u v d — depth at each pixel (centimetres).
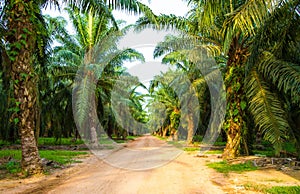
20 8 838
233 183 687
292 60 952
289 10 799
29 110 838
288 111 1059
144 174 827
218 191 605
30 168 805
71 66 1916
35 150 830
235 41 1177
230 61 1224
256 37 907
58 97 2155
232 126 1205
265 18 781
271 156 1205
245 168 918
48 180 735
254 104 927
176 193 588
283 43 891
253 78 966
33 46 884
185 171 882
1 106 1922
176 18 1180
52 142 2545
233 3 904
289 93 999
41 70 1438
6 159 1192
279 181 700
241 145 1198
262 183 678
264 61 919
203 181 716
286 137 985
